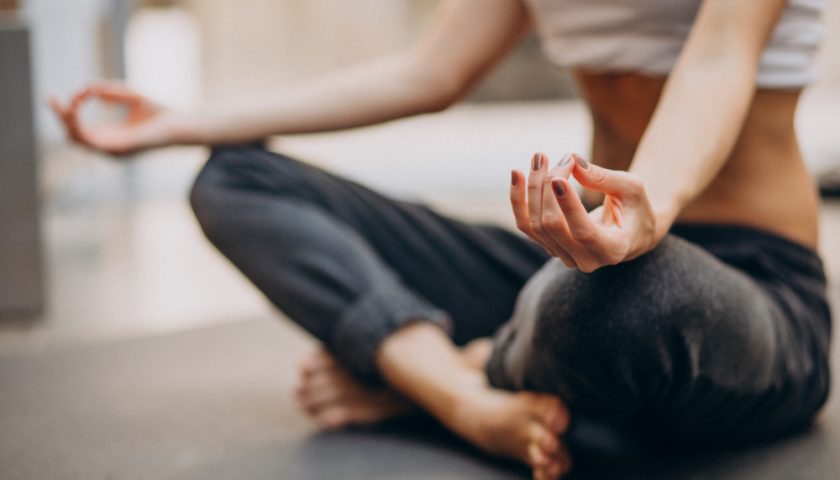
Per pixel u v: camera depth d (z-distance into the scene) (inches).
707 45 36.0
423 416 50.9
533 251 51.6
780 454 43.9
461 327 51.4
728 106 34.8
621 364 35.7
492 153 225.1
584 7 43.4
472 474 42.2
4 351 70.6
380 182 175.9
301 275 46.8
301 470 43.4
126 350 69.3
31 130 82.1
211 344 70.6
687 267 35.5
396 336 46.5
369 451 45.7
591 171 28.6
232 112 50.1
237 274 102.3
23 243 82.9
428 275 50.5
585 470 42.3
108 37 157.9
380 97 50.1
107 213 145.5
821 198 146.9
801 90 42.8
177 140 50.4
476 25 50.2
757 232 42.4
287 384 59.4
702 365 36.9
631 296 34.8
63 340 75.2
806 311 42.5
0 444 48.6
